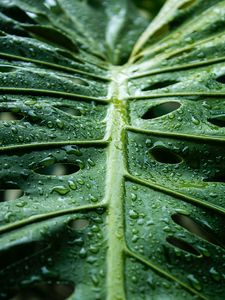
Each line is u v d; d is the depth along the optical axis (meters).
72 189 0.21
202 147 0.24
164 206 0.21
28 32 0.31
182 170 0.24
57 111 0.25
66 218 0.19
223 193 0.22
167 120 0.26
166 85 0.30
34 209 0.20
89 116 0.26
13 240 0.18
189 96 0.27
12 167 0.22
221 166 0.24
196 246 0.20
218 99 0.27
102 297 0.17
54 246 0.18
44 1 0.36
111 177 0.22
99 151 0.24
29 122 0.24
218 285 0.18
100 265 0.18
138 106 0.27
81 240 0.19
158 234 0.19
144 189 0.22
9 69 0.27
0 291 0.17
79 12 0.40
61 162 0.23
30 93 0.26
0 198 0.23
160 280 0.18
